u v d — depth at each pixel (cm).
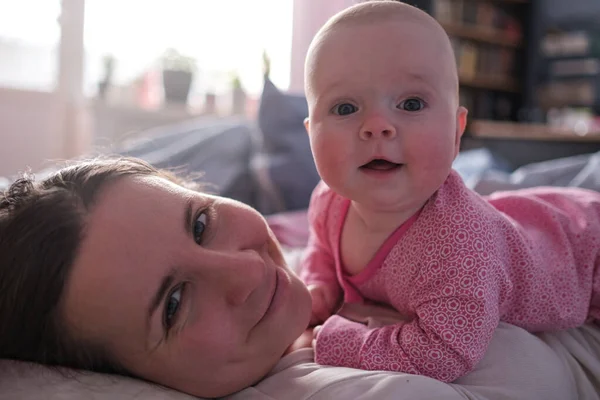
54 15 267
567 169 135
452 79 61
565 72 350
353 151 59
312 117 63
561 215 81
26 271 58
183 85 285
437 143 59
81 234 59
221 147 168
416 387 56
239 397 62
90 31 272
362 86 59
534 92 358
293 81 266
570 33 347
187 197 66
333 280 81
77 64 268
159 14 286
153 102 293
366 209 69
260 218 71
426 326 62
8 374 59
